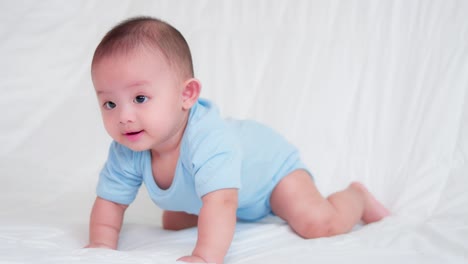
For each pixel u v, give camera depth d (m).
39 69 2.50
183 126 1.43
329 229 1.53
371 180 1.88
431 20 2.10
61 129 2.29
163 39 1.36
